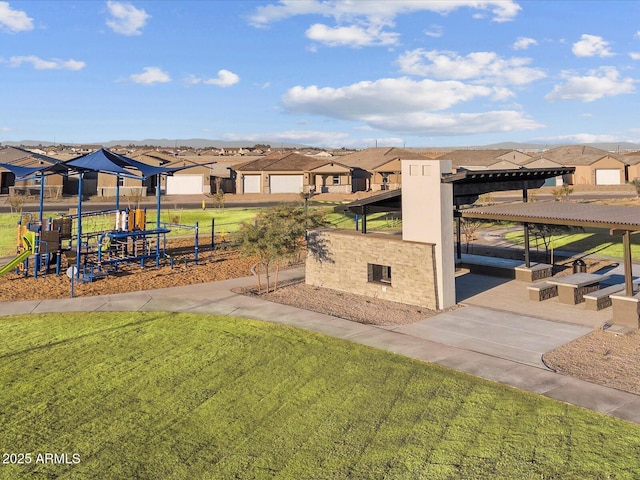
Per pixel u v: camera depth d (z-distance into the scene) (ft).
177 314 51.21
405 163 56.44
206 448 26.45
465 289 63.00
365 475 23.88
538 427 27.91
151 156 214.28
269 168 220.64
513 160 251.39
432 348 41.19
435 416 29.45
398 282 57.11
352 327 46.91
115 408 30.83
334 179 226.17
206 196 209.87
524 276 66.69
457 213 57.77
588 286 57.21
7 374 35.76
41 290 62.39
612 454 25.05
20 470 24.47
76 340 43.14
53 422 29.12
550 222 49.85
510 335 44.60
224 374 35.88
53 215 134.10
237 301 56.70
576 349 40.78
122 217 83.30
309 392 32.91
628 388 33.04
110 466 24.89
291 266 79.00
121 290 62.64
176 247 96.89
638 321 45.98
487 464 24.49
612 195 198.90
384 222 124.88
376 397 32.07
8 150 208.33
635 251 85.92
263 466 24.81
